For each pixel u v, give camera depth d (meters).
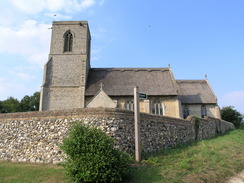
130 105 28.72
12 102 49.03
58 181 8.32
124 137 11.26
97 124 11.09
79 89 28.97
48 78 29.61
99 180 7.66
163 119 14.45
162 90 30.09
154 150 12.79
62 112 12.11
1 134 13.66
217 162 11.02
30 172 9.55
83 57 30.86
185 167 9.49
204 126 22.00
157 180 8.09
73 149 8.19
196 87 40.75
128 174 8.48
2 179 8.77
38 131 12.42
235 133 28.45
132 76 33.03
